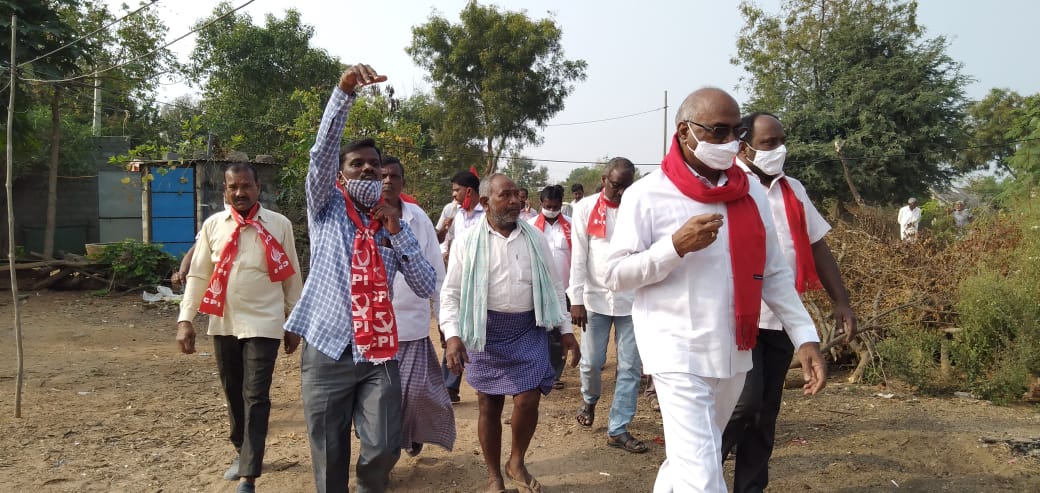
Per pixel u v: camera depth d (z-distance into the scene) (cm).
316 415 310
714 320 281
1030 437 464
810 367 284
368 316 308
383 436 306
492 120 2969
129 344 843
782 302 302
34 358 755
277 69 2511
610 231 503
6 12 1240
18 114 1301
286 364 749
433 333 956
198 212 1266
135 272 1167
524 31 2945
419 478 444
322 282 314
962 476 414
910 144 2397
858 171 2369
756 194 309
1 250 1772
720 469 272
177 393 632
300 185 1441
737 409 339
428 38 2984
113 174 1922
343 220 322
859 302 665
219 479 433
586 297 519
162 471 444
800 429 504
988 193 2278
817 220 379
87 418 549
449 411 421
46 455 464
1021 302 589
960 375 614
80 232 2008
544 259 411
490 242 406
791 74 2809
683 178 288
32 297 1120
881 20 2586
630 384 486
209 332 421
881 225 796
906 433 482
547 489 423
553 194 666
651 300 289
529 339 406
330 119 301
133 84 2052
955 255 693
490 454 410
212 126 2358
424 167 1945
